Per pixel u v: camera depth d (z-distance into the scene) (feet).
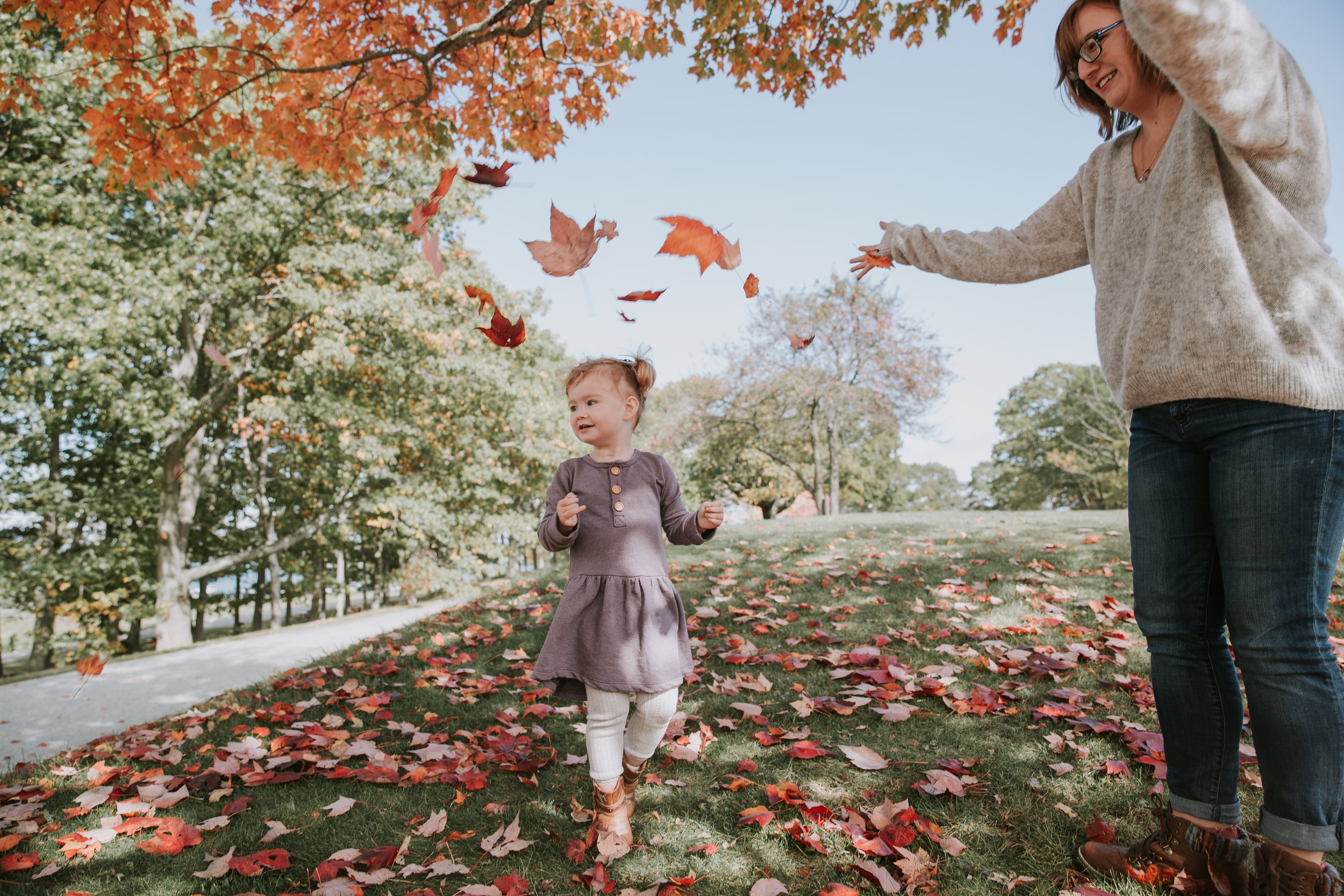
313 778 8.59
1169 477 5.31
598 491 7.30
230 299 41.78
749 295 6.61
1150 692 9.25
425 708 10.92
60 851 7.01
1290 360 4.48
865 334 75.05
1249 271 4.63
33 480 40.37
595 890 5.84
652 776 7.80
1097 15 5.21
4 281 29.99
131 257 36.17
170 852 6.88
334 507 50.60
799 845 6.37
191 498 46.70
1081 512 32.30
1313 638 4.65
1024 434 130.41
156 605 44.52
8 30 30.04
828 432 89.81
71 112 32.48
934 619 13.70
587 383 7.50
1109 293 5.62
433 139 15.37
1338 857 5.81
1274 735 4.69
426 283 42.39
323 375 42.24
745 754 8.28
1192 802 5.34
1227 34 3.89
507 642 14.46
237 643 29.73
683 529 7.36
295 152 15.25
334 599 105.19
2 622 44.60
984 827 6.47
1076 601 14.40
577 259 6.05
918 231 7.04
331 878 6.18
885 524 30.19
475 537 51.88
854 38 15.07
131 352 36.04
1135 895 5.30
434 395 46.75
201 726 11.30
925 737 8.43
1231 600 4.88
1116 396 5.60
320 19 14.52
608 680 6.61
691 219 5.85
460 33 13.56
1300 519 4.58
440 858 6.42
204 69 13.65
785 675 11.00
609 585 6.92
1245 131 4.28
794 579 17.65
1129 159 5.57
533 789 7.82
